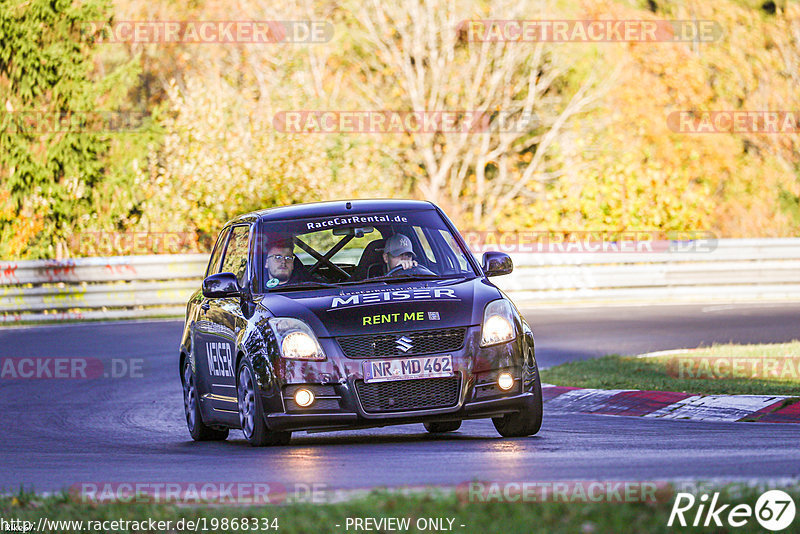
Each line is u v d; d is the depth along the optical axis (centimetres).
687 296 9688
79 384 5669
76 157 11969
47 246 10819
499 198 12850
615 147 12812
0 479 2861
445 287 3341
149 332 7656
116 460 3197
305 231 3581
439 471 2591
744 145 14138
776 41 14400
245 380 3312
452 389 3152
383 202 3753
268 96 12300
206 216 10600
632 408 4288
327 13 13438
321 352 3145
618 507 1933
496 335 3222
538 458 2773
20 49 12175
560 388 4809
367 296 3278
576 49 13100
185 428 4266
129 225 10719
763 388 4328
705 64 14112
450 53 12600
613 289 9606
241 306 3475
